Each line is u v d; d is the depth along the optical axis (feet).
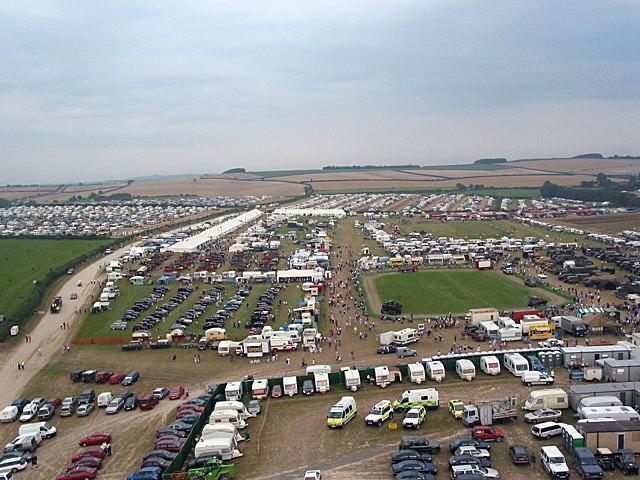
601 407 227.40
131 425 258.78
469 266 607.78
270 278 556.51
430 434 231.09
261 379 290.97
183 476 199.82
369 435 233.35
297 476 202.49
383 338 351.25
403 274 578.25
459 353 321.93
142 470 204.13
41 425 252.21
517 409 249.75
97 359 358.84
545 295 466.70
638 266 542.16
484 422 236.02
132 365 344.28
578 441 203.72
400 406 254.68
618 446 202.69
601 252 625.41
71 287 558.97
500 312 395.96
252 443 230.89
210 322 413.59
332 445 226.38
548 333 352.49
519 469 199.31
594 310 381.40
